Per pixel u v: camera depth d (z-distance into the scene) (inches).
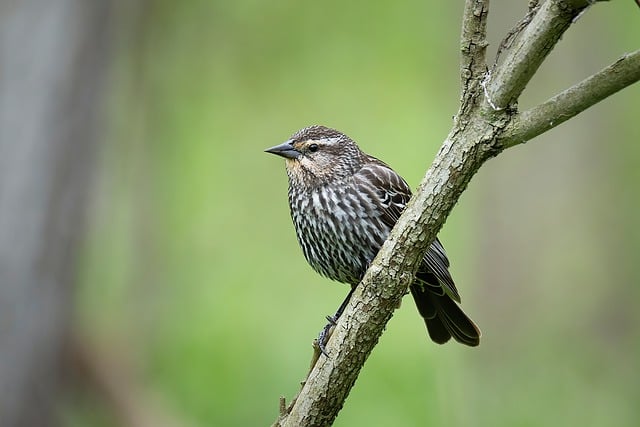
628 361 568.1
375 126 594.6
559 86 573.3
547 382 553.9
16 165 421.1
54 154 430.3
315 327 531.8
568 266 574.6
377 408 471.2
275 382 480.4
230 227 590.9
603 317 575.2
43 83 425.7
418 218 213.3
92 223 469.7
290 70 603.8
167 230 590.9
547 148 576.7
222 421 464.1
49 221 429.4
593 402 550.9
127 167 600.7
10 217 420.8
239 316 530.6
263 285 568.1
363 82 600.1
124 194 605.9
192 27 604.1
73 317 450.0
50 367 440.5
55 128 429.4
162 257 584.4
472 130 205.6
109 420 485.7
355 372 229.1
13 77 421.1
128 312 565.3
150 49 601.3
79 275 449.7
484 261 572.7
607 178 585.6
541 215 572.4
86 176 446.6
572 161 580.4
